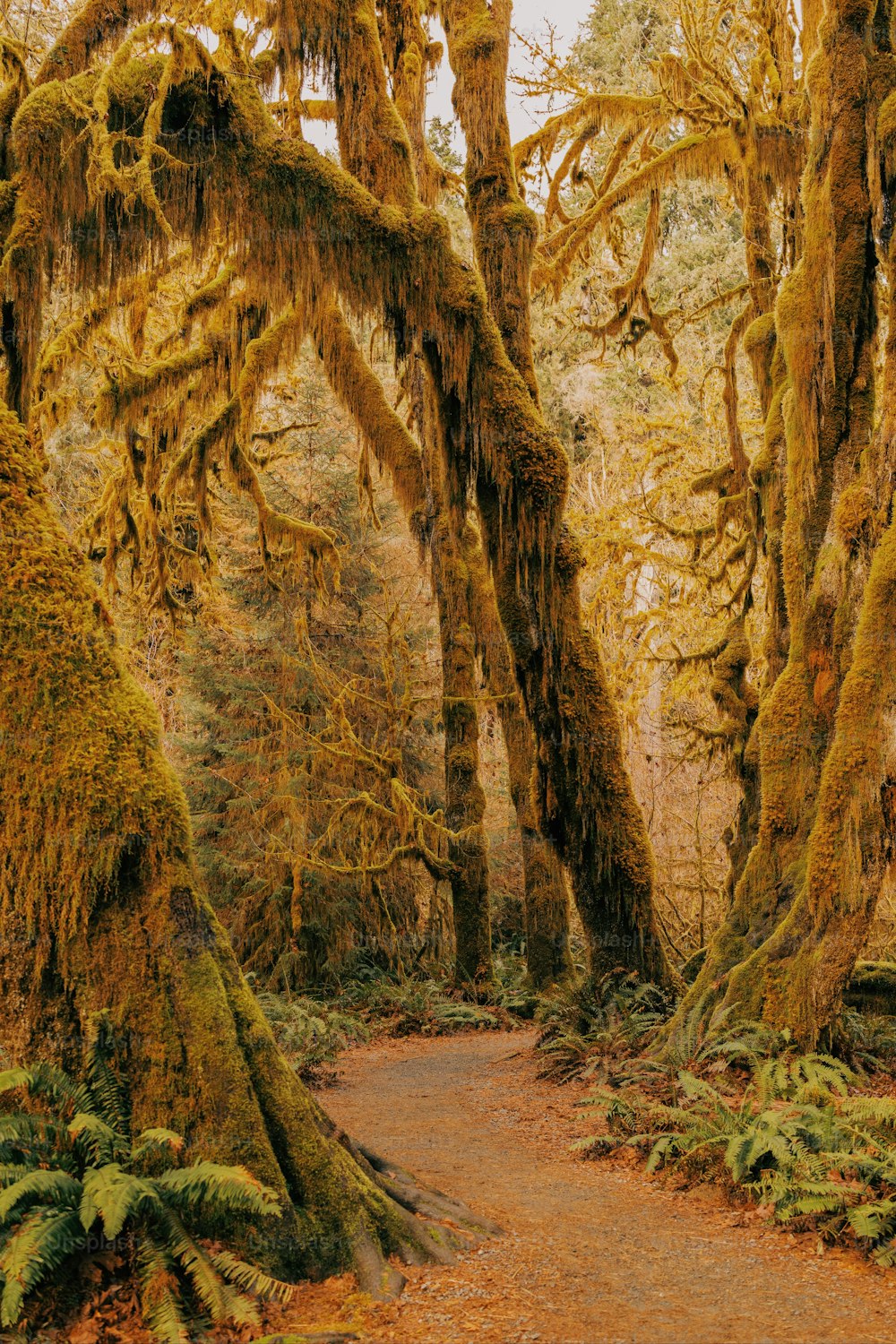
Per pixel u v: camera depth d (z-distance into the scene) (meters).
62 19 16.61
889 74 11.23
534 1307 5.23
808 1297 5.40
